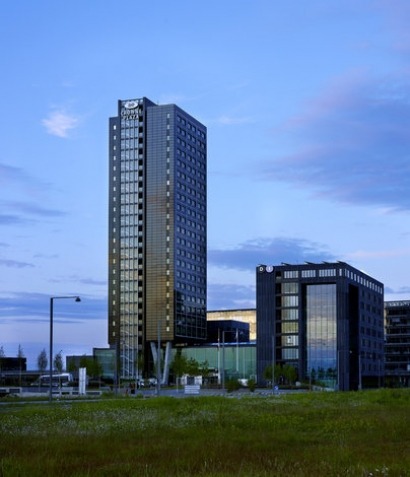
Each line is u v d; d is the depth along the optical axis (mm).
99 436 31141
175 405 65000
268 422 40781
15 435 31703
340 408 58531
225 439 29812
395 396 82500
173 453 24469
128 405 65438
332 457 23031
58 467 20250
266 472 18812
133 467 20156
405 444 27906
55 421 42094
